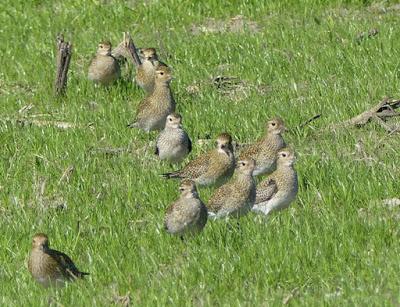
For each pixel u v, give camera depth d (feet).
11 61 83.10
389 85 67.41
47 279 44.80
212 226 49.29
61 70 73.72
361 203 51.49
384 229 47.06
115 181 56.80
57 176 58.70
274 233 47.44
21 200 55.77
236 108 66.85
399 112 61.62
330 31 80.23
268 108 65.67
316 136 61.31
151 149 61.98
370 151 57.26
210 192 55.88
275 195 50.98
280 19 86.69
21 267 47.57
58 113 70.59
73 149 62.23
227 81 73.15
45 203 54.75
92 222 51.80
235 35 83.25
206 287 43.27
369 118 61.41
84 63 82.33
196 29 88.22
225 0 91.20
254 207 51.42
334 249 45.37
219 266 44.80
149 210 52.85
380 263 43.88
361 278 42.73
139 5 93.20
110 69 74.84
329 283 42.91
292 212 50.67
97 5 94.58
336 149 58.54
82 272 45.73
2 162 60.59
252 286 42.88
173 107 64.75
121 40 86.63
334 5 88.53
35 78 78.54
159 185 55.16
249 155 56.54
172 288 42.91
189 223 48.01
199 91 72.28
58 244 49.32
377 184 52.13
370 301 40.29
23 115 70.74
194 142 62.39
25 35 90.17
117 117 67.67
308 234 46.62
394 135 60.13
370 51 75.25
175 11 91.25
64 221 51.90
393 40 76.54
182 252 47.32
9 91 76.95
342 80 70.03
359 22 82.69
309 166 55.31
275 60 75.66
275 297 41.60
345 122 61.72
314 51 76.89
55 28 91.25
